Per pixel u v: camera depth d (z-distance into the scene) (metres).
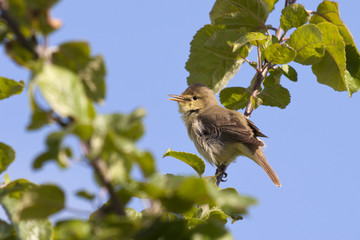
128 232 3.42
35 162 3.16
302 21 11.00
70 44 3.65
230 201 3.43
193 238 3.57
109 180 3.29
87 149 3.19
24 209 3.43
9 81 4.93
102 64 3.75
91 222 3.84
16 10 3.51
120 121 3.16
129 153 3.12
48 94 3.10
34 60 3.53
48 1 3.45
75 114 3.14
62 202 3.46
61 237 3.18
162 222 3.78
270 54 10.54
